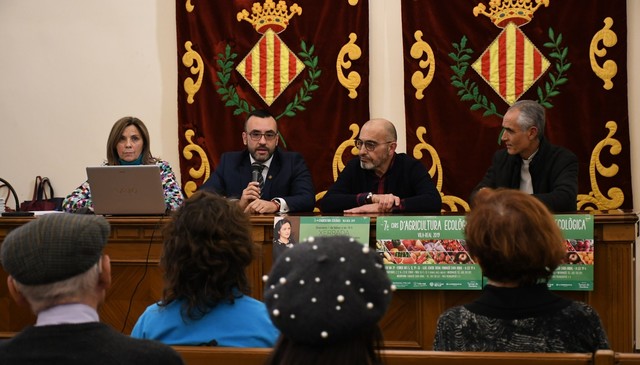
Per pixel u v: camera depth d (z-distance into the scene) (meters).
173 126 5.36
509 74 4.86
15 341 1.43
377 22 5.09
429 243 3.09
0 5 5.50
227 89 5.20
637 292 4.74
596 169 4.76
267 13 5.13
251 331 1.92
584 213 3.13
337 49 5.05
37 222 1.46
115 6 5.39
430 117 4.96
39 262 1.42
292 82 5.12
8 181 5.53
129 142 4.34
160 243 3.42
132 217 3.52
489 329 1.79
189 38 5.23
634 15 4.75
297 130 5.11
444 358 1.76
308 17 5.09
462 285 3.06
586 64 4.76
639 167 4.77
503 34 4.86
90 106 5.44
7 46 5.50
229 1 5.18
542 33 4.82
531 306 1.78
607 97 4.73
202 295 1.91
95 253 1.47
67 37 5.45
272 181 4.39
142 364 1.43
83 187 4.37
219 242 1.90
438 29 4.94
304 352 1.16
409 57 4.98
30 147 5.51
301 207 4.20
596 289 3.01
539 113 3.99
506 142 4.03
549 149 4.03
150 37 5.36
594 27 4.74
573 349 1.77
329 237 1.21
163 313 1.95
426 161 4.97
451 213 3.44
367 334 1.18
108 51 5.41
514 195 1.78
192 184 5.25
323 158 5.09
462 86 4.92
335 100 5.07
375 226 3.19
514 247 1.72
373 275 1.16
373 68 5.10
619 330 3.00
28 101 5.50
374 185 4.30
